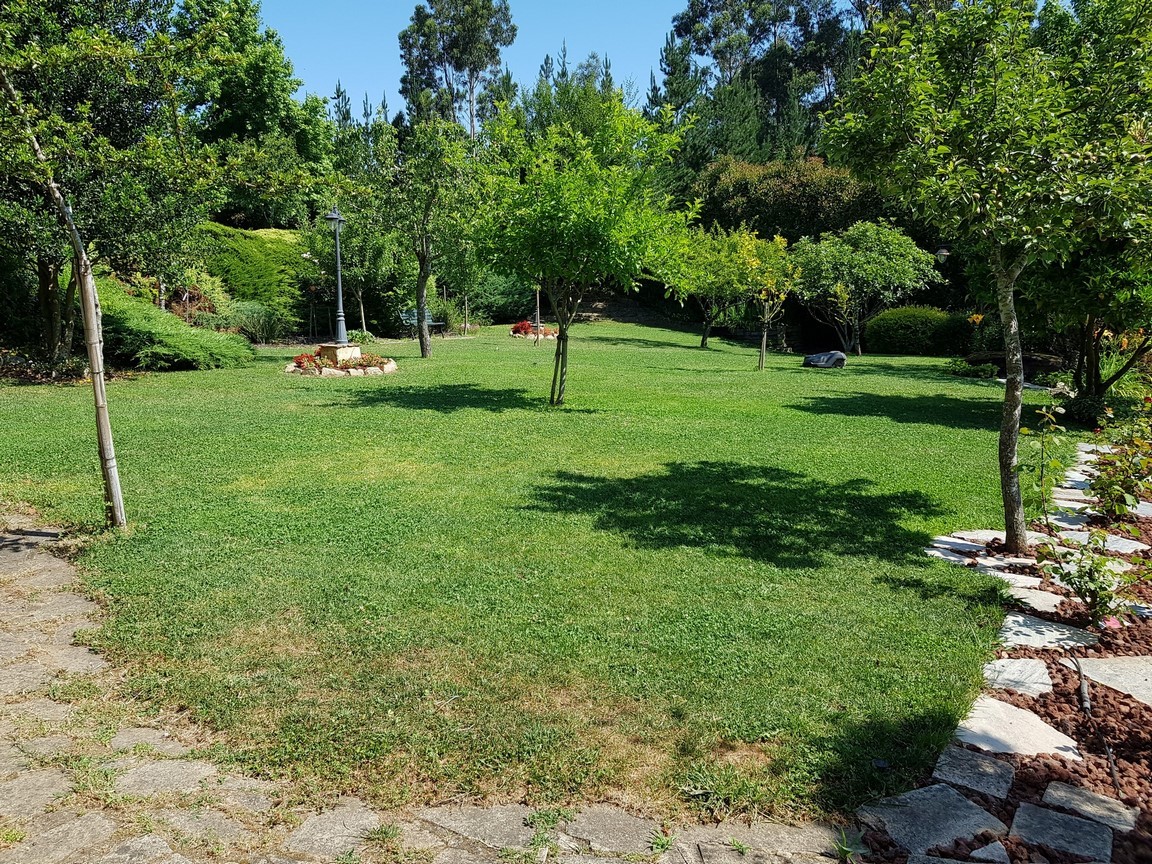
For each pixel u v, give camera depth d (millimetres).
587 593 4383
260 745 2889
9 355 14500
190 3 6199
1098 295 9852
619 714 3102
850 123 5316
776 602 4297
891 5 42688
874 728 3016
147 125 11109
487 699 3199
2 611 4117
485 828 2445
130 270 13289
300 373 15453
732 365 20078
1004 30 4797
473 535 5426
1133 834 2416
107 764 2785
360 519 5758
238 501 6199
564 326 11750
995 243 4859
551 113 35938
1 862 2264
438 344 24625
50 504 6012
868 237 25938
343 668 3471
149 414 10281
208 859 2303
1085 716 3150
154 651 3646
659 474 7406
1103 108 4934
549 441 8977
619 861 2299
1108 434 5492
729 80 58094
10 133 4777
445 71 56750
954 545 5449
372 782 2676
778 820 2504
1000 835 2395
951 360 20953
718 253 26250
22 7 5598
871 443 9195
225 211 34969
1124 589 4113
